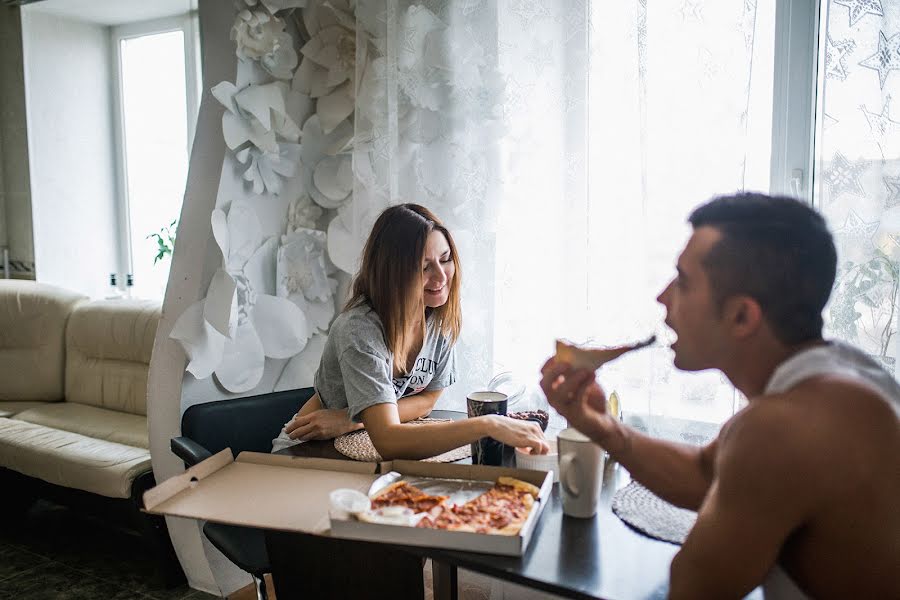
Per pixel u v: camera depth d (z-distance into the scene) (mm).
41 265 3416
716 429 1755
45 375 3275
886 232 1584
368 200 2158
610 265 1878
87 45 3484
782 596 864
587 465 1136
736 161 1699
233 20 2154
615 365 1860
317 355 2441
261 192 2254
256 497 1195
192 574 2328
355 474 1305
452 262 1745
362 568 1300
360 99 2156
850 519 753
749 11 1660
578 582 947
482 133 1996
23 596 2297
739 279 840
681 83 1725
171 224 3438
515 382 2012
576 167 1897
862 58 1575
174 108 3367
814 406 763
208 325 2131
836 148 1614
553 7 1892
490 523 1058
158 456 2197
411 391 1846
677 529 1105
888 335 1598
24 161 3363
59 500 2592
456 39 2014
